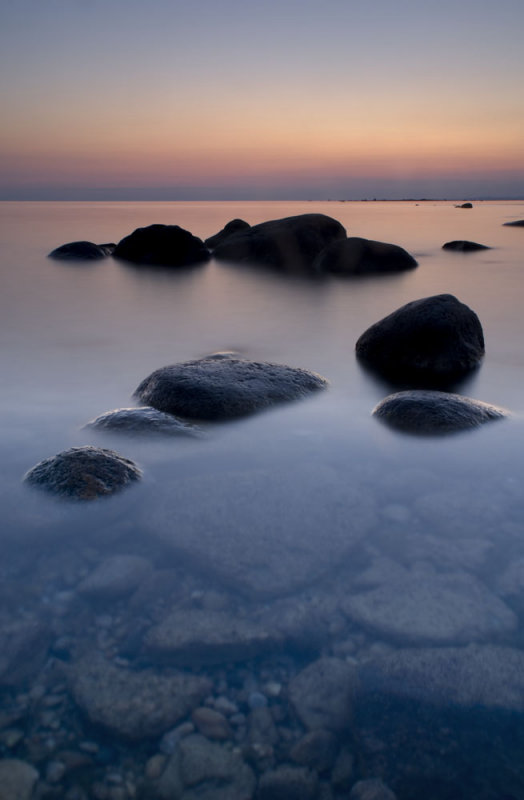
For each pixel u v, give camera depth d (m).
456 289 11.71
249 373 5.02
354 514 3.07
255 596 2.47
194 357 6.69
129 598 2.45
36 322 8.62
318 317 9.24
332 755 1.79
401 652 2.17
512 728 1.88
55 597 2.44
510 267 15.02
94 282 12.76
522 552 2.77
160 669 2.09
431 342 6.03
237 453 3.88
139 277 13.60
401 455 3.86
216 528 2.93
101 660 2.12
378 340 6.41
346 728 1.88
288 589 2.52
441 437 4.08
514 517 3.08
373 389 5.44
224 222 33.91
